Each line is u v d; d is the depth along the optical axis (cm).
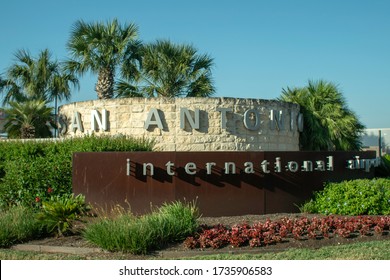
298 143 1730
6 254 805
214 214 1123
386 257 725
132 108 1498
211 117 1477
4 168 1250
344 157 1266
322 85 1977
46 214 927
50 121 2170
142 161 1117
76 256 793
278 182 1173
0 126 2406
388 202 1091
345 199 1108
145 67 2058
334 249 788
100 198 1119
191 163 1118
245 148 1506
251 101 1527
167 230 841
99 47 2128
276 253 778
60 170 1157
